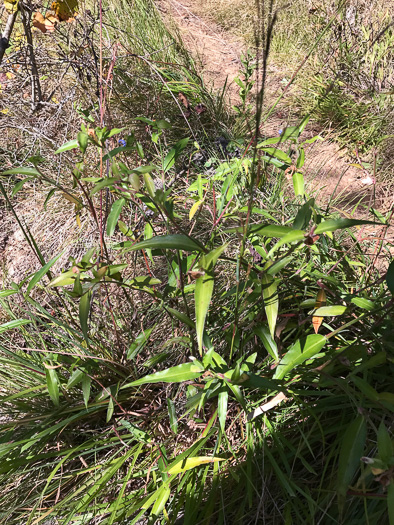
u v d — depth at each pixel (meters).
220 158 1.12
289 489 0.48
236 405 0.60
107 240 0.88
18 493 0.56
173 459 0.55
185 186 1.01
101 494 0.54
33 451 0.56
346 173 1.16
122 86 1.21
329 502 0.48
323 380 0.53
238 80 1.18
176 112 1.20
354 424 0.43
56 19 0.98
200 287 0.42
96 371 0.62
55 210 0.97
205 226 0.88
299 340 0.50
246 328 0.57
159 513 0.51
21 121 1.12
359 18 1.55
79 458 0.59
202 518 0.51
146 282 0.53
